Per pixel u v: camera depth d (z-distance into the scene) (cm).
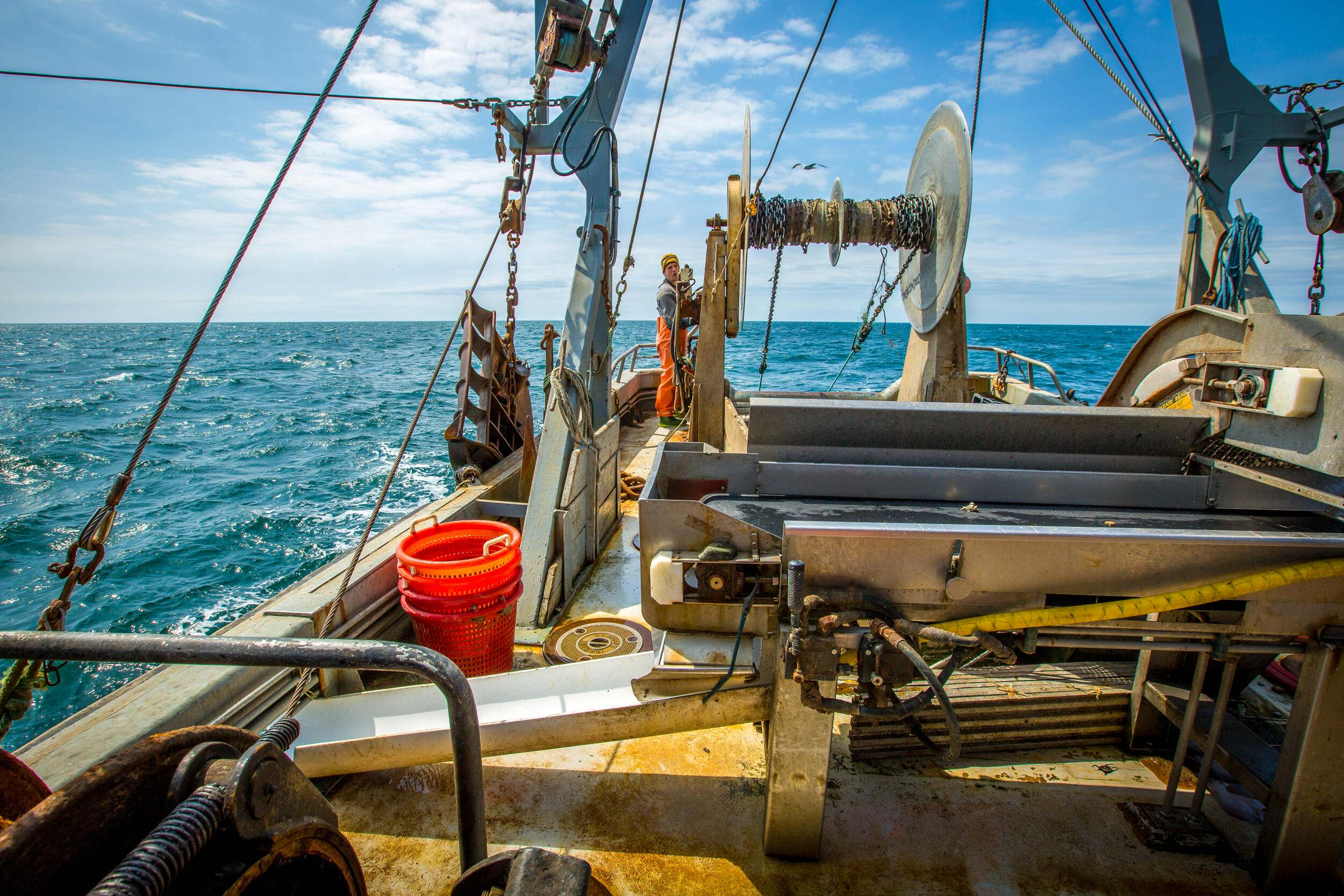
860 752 297
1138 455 279
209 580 1063
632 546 576
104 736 244
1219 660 217
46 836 118
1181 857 247
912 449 292
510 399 705
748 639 252
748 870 244
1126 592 200
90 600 1002
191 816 120
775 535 228
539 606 441
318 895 150
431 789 294
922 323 495
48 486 1614
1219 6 482
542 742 265
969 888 235
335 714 294
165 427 2447
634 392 1120
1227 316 255
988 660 350
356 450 1955
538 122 545
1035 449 285
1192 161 508
